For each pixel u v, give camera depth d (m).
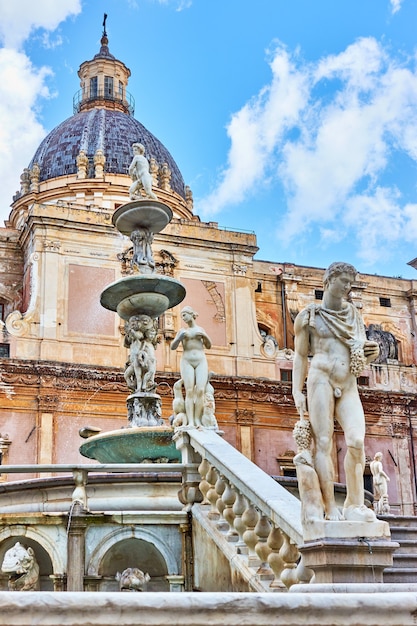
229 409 41.84
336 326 7.12
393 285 52.19
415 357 51.34
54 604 3.30
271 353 43.94
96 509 10.70
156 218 16.41
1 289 44.12
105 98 56.19
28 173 50.50
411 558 8.92
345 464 6.90
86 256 41.53
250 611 3.49
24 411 37.84
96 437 14.36
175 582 9.88
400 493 44.41
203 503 10.10
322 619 3.56
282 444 42.34
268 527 8.21
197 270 43.78
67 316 40.25
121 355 40.47
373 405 45.34
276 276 49.03
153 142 53.16
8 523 10.02
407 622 3.64
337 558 6.48
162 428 13.89
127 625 3.36
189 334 10.95
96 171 48.59
